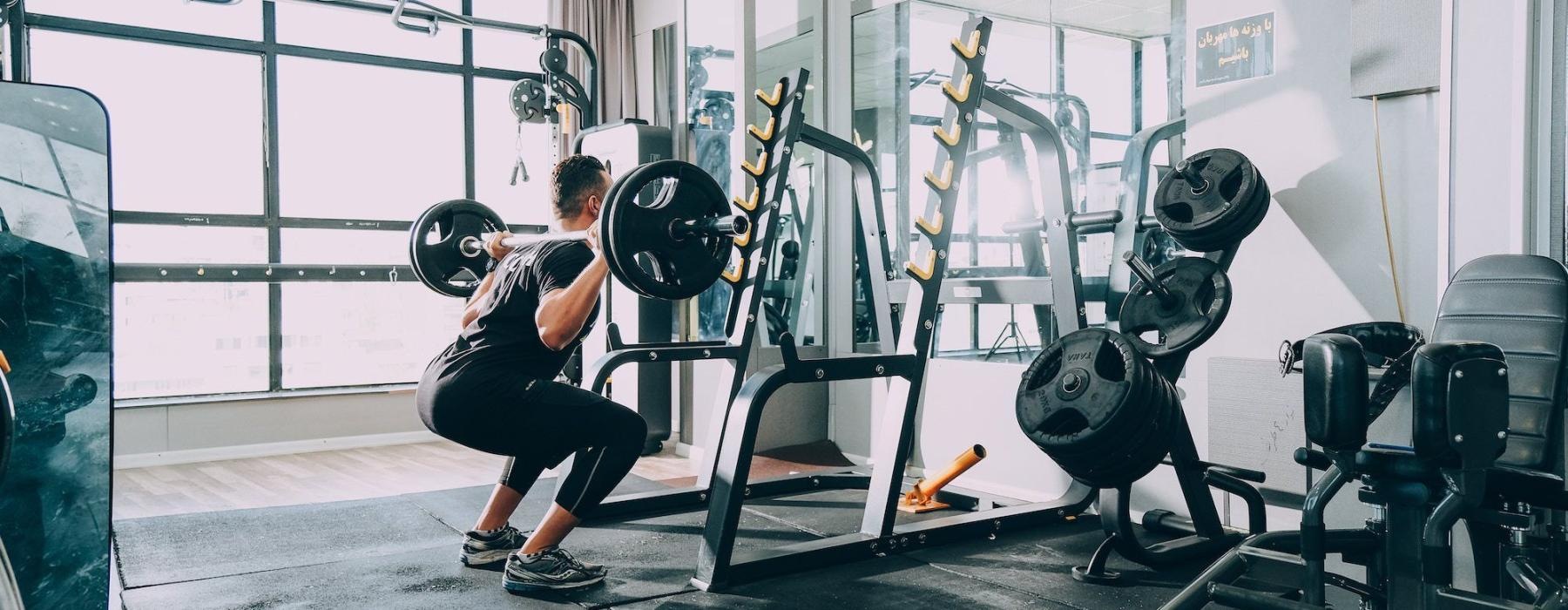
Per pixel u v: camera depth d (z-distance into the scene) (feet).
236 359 17.11
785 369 9.32
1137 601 8.77
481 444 8.65
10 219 6.03
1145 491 11.93
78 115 6.21
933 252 10.23
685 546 10.55
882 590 9.04
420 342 18.78
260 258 17.17
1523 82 8.63
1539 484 6.91
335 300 17.89
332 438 17.61
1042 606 8.64
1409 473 6.41
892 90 15.14
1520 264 7.80
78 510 6.23
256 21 16.90
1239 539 10.21
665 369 17.21
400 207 18.43
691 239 8.60
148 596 8.76
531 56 19.49
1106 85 12.17
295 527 11.34
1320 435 6.48
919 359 10.23
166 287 16.47
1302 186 10.41
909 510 12.50
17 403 6.02
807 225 16.33
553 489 13.55
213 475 15.17
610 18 19.11
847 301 16.14
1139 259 9.97
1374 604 7.51
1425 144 9.55
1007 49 13.38
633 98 19.27
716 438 12.62
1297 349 8.97
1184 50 11.38
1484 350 6.21
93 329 6.22
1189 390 11.42
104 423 6.28
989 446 13.60
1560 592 6.37
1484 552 7.81
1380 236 9.86
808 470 15.24
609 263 8.19
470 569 9.64
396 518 11.79
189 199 16.58
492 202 19.26
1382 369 8.87
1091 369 8.74
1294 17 10.42
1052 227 11.27
